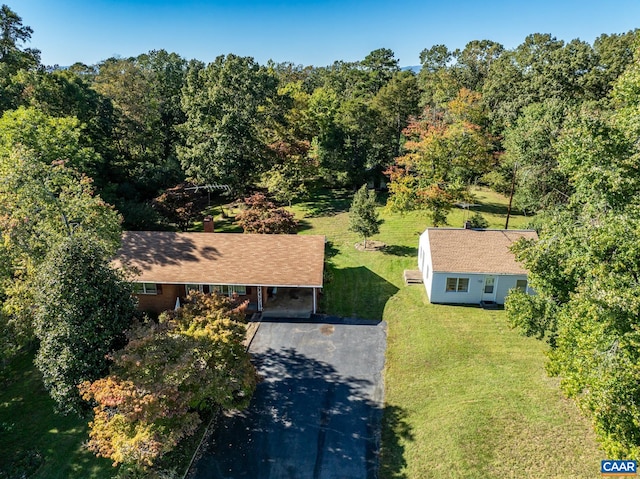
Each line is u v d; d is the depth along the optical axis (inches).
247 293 975.6
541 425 597.0
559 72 1763.0
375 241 1379.2
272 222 1205.1
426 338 836.0
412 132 1646.2
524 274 942.4
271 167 1769.2
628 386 420.2
